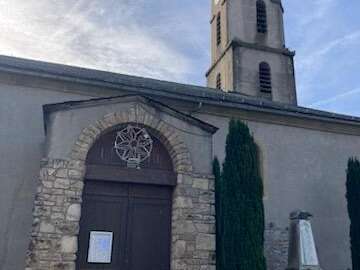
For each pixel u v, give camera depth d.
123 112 8.30
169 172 8.29
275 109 11.91
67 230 7.23
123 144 8.27
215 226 8.41
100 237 7.77
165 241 8.10
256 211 8.69
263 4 20.14
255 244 8.44
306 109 12.92
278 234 10.95
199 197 8.16
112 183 8.12
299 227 10.06
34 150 9.61
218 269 8.31
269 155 11.72
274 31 19.64
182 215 7.93
